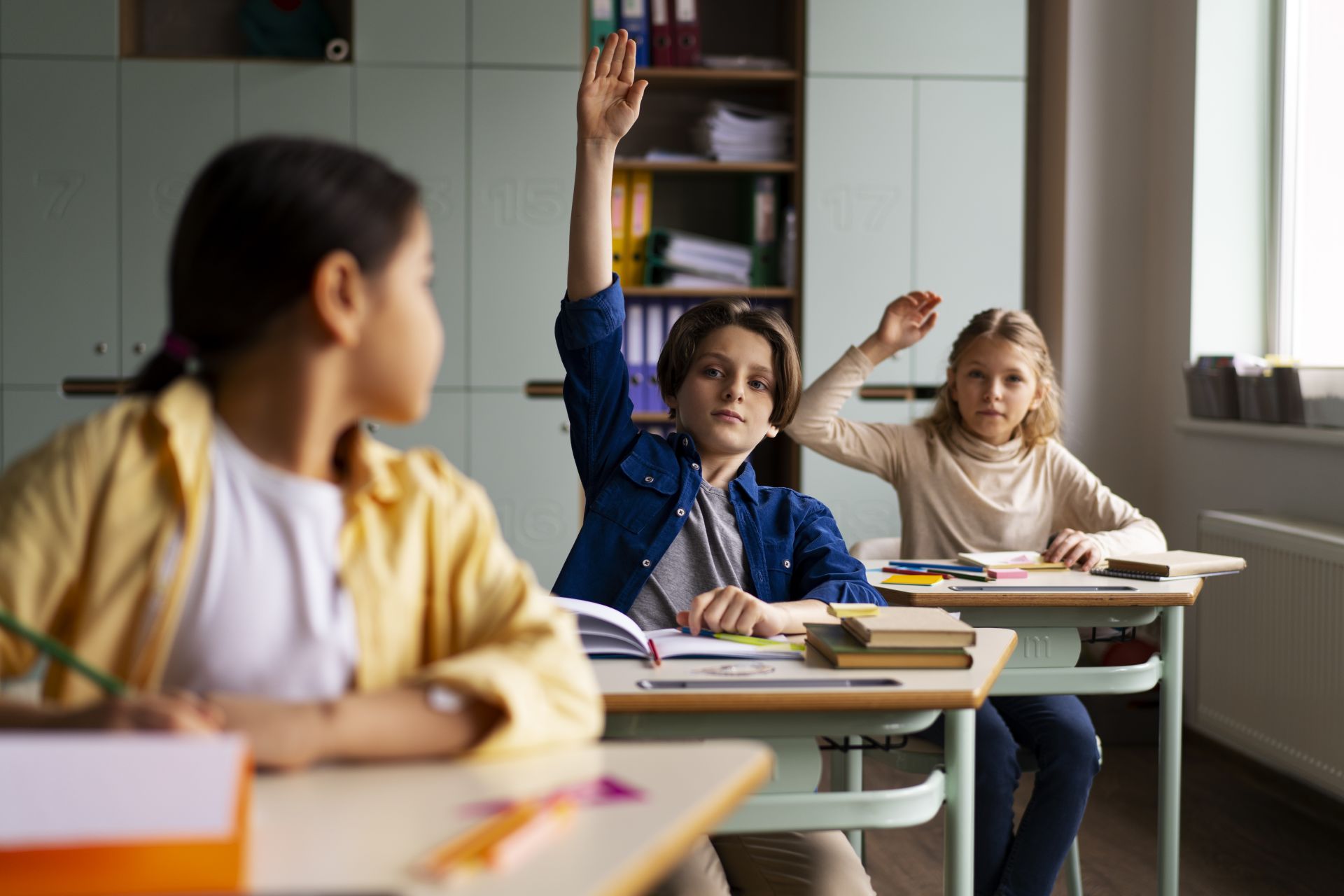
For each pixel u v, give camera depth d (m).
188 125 3.62
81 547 0.79
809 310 3.80
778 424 1.90
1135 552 2.39
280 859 0.64
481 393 3.73
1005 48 3.82
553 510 3.76
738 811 1.26
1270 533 2.97
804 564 1.81
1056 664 2.00
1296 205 3.57
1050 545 2.37
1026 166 4.11
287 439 0.83
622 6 3.78
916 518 2.70
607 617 1.40
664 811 0.73
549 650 0.87
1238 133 3.63
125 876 0.58
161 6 3.90
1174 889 2.10
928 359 3.83
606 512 1.82
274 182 0.79
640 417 3.85
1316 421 3.06
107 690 0.73
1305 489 3.11
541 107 3.71
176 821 0.58
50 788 0.58
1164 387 3.80
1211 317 3.65
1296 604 2.88
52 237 3.60
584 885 0.61
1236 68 3.62
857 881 1.54
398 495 0.90
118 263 3.62
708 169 3.83
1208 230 3.64
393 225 0.82
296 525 0.83
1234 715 3.17
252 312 0.80
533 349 3.74
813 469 3.82
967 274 3.83
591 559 1.80
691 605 1.55
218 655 0.81
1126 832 2.82
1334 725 2.74
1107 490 2.69
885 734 1.33
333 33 3.79
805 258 3.79
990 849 1.97
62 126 3.59
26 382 3.61
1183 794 3.13
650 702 1.24
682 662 1.39
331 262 0.79
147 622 0.79
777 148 3.88
